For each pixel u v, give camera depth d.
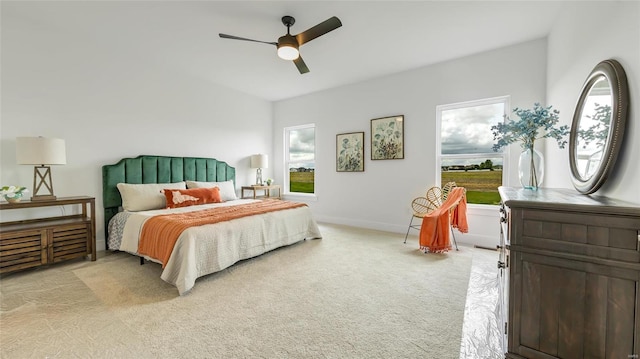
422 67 3.87
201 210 3.16
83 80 3.15
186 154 4.21
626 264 0.95
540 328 1.11
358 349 1.46
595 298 1.01
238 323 1.71
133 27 2.84
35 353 1.41
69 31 2.96
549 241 1.09
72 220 2.85
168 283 2.30
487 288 2.21
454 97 3.62
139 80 3.65
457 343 1.52
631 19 1.24
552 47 2.76
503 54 3.26
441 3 2.36
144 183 3.63
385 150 4.27
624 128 1.24
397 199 4.18
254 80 4.46
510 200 1.18
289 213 3.39
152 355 1.41
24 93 2.77
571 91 2.15
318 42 3.10
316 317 1.78
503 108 3.42
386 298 2.05
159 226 2.52
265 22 2.69
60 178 3.01
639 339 0.94
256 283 2.32
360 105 4.54
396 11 2.48
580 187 1.60
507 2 2.34
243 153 5.14
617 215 0.96
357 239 3.77
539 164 1.91
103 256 3.04
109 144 3.38
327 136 4.97
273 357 1.40
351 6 2.41
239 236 2.69
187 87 4.21
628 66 1.26
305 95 5.25
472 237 3.51
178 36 3.02
